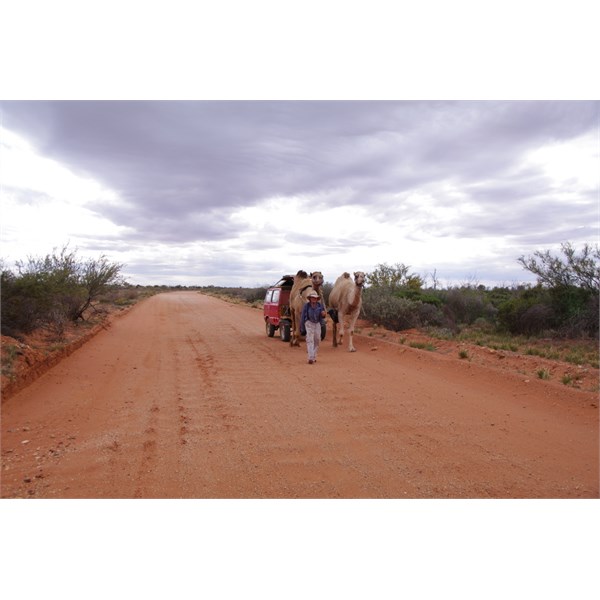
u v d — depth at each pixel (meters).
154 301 49.81
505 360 12.41
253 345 16.94
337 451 6.70
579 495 5.41
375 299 21.95
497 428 7.67
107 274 22.58
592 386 9.63
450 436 7.30
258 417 8.25
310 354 13.23
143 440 7.06
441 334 17.88
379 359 13.79
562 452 6.66
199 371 12.22
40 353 11.62
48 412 8.37
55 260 19.12
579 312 17.27
